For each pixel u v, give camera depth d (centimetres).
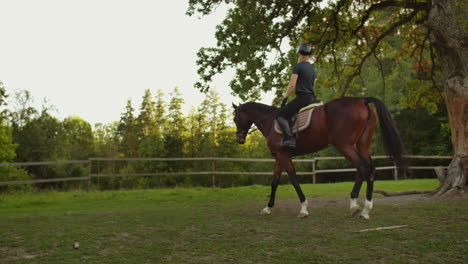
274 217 649
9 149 3897
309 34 1366
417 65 1508
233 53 1111
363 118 582
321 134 612
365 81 2914
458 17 838
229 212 725
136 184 5119
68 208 894
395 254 391
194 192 1266
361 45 1514
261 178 5150
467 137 898
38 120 5188
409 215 609
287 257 390
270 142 676
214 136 5550
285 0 1120
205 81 1183
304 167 3869
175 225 585
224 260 389
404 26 1447
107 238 501
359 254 395
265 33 1109
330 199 943
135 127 7075
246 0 1130
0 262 394
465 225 512
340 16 1388
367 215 589
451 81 925
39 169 4738
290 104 638
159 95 7075
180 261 388
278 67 1100
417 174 2995
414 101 1512
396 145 575
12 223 616
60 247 456
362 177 616
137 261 392
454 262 359
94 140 8088
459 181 890
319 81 1555
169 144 5412
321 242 452
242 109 759
